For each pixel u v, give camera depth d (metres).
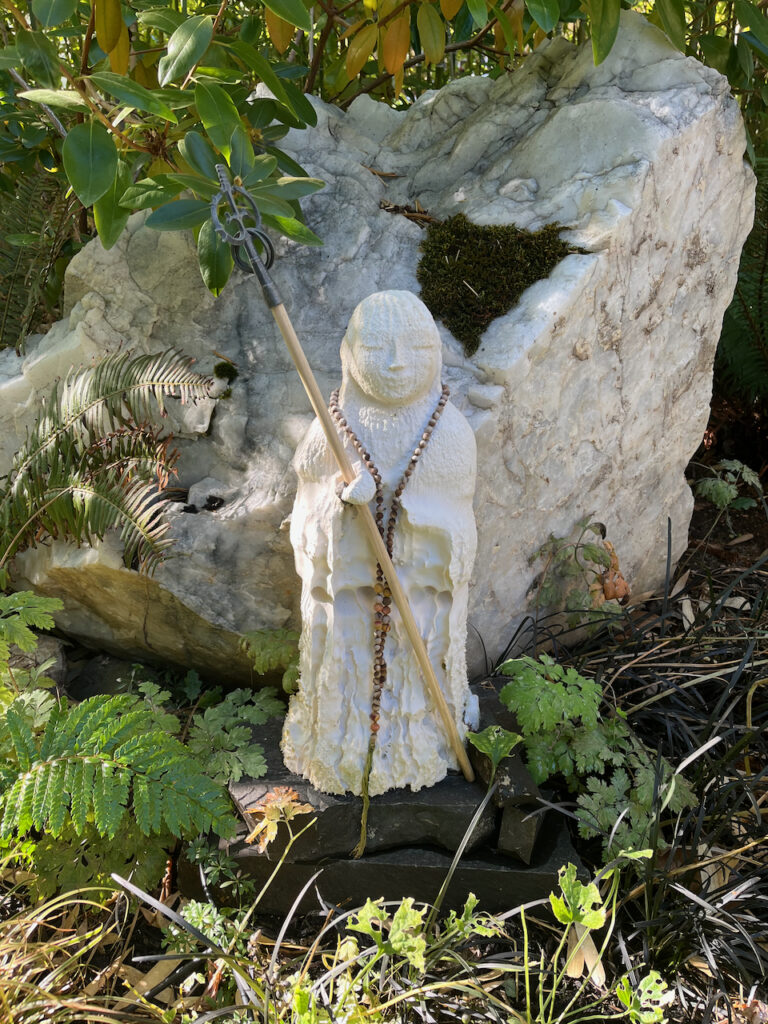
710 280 3.13
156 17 2.71
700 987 2.26
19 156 3.52
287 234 2.61
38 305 3.43
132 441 2.78
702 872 2.45
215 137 2.46
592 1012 2.15
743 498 4.02
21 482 2.86
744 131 2.96
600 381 2.90
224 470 2.87
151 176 2.88
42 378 3.04
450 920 2.10
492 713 2.58
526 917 2.33
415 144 3.27
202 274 2.69
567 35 4.58
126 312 2.94
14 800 2.04
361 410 2.20
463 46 3.65
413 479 2.14
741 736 2.86
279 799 2.25
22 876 2.36
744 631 3.22
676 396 3.24
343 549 2.17
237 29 4.09
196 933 2.01
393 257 2.92
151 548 2.64
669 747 2.80
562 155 2.88
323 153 3.18
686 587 3.60
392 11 2.97
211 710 2.65
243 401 2.84
